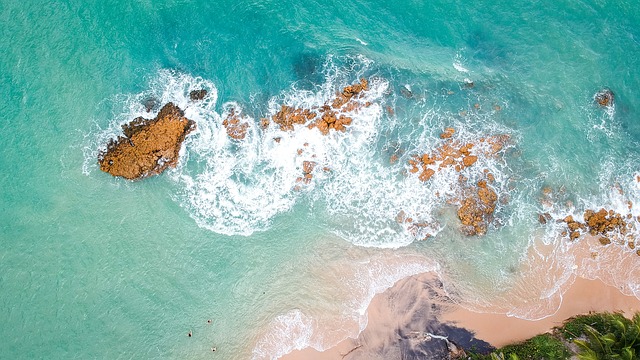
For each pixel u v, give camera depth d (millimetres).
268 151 26453
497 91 27172
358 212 25609
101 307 24891
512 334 23625
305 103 26828
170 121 26266
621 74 27406
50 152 26531
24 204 25938
